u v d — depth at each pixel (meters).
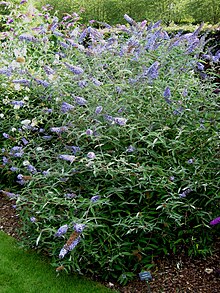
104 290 2.63
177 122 3.17
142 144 3.16
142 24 4.11
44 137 3.64
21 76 4.35
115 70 3.81
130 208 2.92
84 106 3.59
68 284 2.70
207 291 2.55
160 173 2.85
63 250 2.36
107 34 5.91
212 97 3.46
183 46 3.74
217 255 2.87
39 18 6.32
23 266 2.91
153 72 3.07
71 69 3.24
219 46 5.88
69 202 2.80
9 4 7.01
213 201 2.95
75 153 3.19
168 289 2.60
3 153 3.92
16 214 3.63
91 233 2.77
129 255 2.75
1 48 5.40
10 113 4.34
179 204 2.79
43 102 4.19
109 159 3.12
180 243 2.93
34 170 3.22
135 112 3.28
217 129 3.16
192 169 2.99
